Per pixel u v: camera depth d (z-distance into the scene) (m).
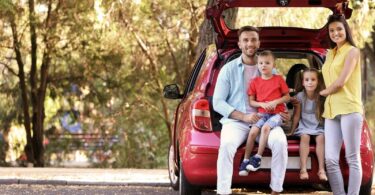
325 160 6.73
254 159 6.55
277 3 7.30
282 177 6.57
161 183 10.15
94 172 12.73
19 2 19.25
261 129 6.62
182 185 7.11
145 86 22.06
